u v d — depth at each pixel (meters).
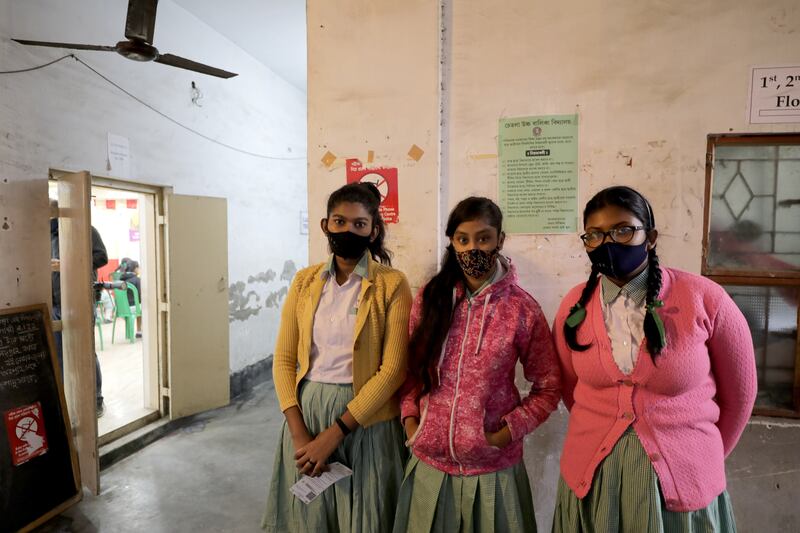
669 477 1.02
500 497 1.24
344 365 1.40
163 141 3.35
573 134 1.74
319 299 1.46
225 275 3.81
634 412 1.06
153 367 3.50
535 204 1.78
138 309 6.10
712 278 1.74
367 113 1.90
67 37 2.61
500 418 1.26
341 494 1.40
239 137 4.23
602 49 1.70
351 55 1.90
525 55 1.76
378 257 1.60
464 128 1.82
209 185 3.85
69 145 2.63
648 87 1.68
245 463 2.89
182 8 3.50
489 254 1.24
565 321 1.21
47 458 2.31
